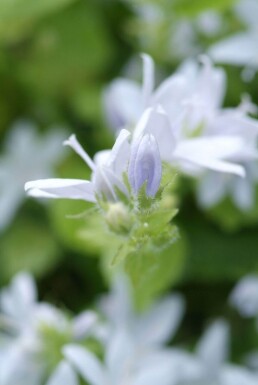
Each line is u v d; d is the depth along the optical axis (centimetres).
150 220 24
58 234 37
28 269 38
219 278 36
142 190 23
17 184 41
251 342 36
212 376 34
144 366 33
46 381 33
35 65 40
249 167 34
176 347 36
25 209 41
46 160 41
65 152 40
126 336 33
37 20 39
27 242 39
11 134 41
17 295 34
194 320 37
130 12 40
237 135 29
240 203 35
